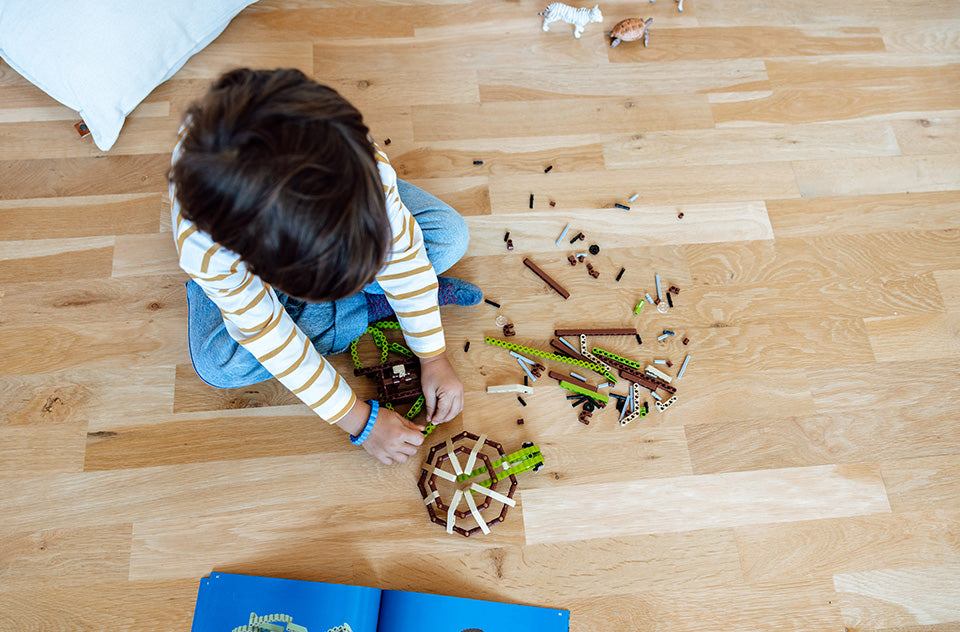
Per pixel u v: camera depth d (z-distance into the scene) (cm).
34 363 111
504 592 101
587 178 132
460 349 116
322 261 57
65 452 106
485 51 143
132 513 102
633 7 151
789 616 101
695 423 113
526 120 137
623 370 115
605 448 110
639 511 106
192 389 110
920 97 145
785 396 115
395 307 96
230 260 71
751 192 133
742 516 107
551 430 111
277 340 84
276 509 104
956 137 141
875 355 119
